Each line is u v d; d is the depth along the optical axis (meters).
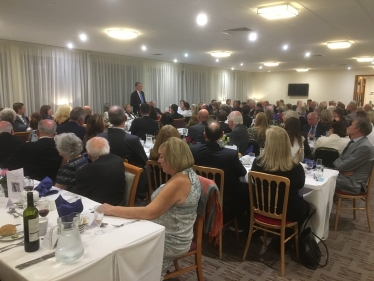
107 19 4.58
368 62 10.22
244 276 2.36
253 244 2.85
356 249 2.78
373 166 3.07
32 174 2.61
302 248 2.46
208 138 2.58
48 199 1.84
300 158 3.17
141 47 7.32
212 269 2.45
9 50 6.55
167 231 1.77
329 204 2.87
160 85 10.22
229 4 3.77
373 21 4.59
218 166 2.51
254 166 2.45
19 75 6.75
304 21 4.62
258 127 4.07
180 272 1.97
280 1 3.64
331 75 13.27
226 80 13.41
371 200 4.11
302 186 2.38
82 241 1.39
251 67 12.44
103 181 2.03
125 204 2.20
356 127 3.12
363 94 13.90
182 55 8.76
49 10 4.13
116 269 1.34
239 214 2.69
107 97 8.57
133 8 3.99
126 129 6.02
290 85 14.20
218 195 1.93
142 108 4.52
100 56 8.30
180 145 1.76
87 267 1.21
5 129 3.12
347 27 5.02
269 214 2.40
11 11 4.18
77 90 7.87
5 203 1.78
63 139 2.28
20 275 1.15
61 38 6.21
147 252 1.46
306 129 5.36
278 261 2.57
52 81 7.33
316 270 2.44
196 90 11.77
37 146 2.64
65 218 1.33
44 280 1.11
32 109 7.02
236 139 3.83
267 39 6.15
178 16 4.37
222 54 8.03
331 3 3.71
